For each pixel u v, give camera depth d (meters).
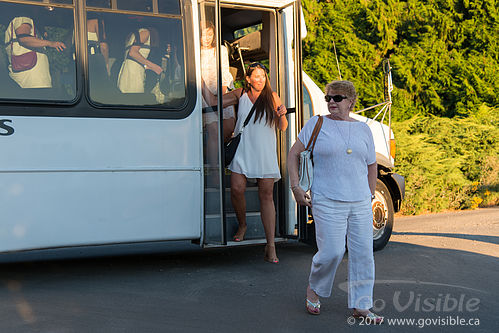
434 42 14.06
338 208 4.33
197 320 4.43
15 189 5.29
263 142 6.13
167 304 4.83
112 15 5.69
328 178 4.36
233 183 6.14
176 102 5.92
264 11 6.98
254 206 6.64
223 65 6.91
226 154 6.13
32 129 5.35
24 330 4.11
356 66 13.26
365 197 4.40
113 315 4.50
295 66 6.47
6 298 4.92
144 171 5.74
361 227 4.41
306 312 4.70
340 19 13.63
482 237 8.36
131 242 5.70
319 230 4.39
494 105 14.12
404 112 13.45
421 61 13.76
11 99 5.29
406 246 7.57
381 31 13.67
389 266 6.34
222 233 5.94
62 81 5.47
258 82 6.09
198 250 7.47
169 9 5.93
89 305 4.75
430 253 7.08
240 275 5.89
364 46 13.45
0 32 5.30
